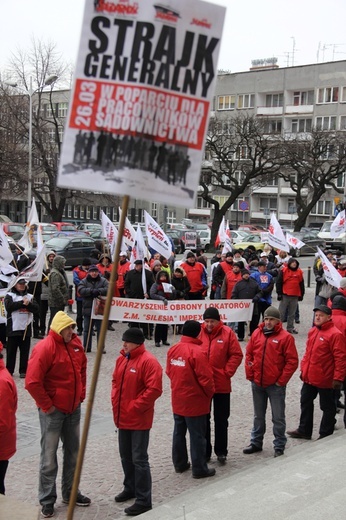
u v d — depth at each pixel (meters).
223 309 13.60
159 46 3.81
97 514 6.83
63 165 3.84
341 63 67.00
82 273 16.58
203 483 7.70
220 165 49.31
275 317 8.59
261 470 7.14
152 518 5.87
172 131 3.87
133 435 6.90
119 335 16.70
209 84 3.91
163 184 3.88
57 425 6.79
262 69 71.62
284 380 8.51
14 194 51.16
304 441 9.31
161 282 14.99
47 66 49.69
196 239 42.88
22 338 12.09
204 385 7.64
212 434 9.70
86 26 3.81
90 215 75.62
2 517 4.04
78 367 6.93
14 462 8.23
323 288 17.39
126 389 6.92
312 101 69.19
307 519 5.54
